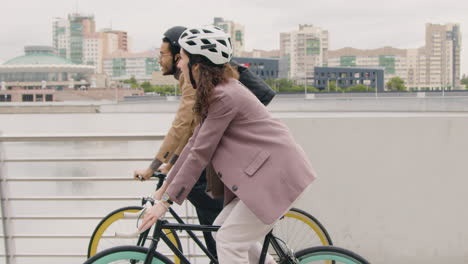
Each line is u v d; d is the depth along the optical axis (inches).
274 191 82.0
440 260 135.8
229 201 91.0
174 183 83.5
